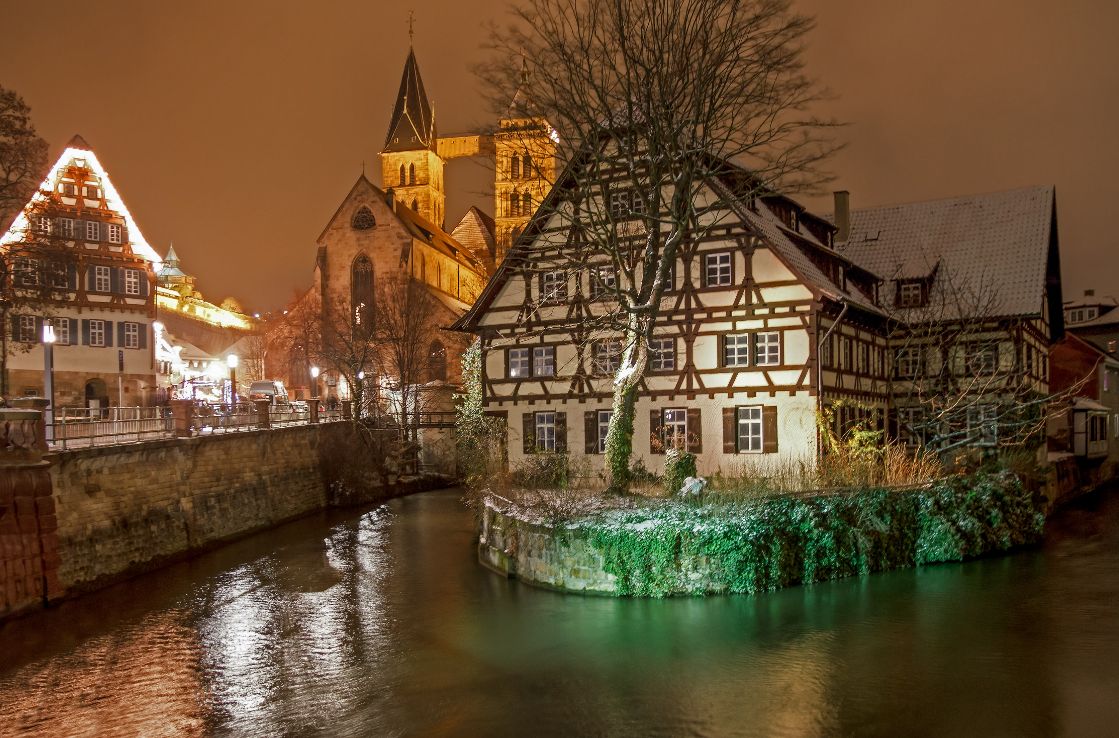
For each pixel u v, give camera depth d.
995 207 42.25
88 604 23.67
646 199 25.94
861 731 14.48
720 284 32.34
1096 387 49.38
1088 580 23.81
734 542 22.31
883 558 24.80
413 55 102.62
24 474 22.61
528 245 35.59
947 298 38.47
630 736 14.48
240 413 39.34
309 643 19.98
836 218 44.53
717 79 25.39
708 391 32.34
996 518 27.66
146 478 28.56
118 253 51.12
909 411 38.28
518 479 30.67
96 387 50.16
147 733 15.12
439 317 69.50
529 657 18.38
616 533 22.66
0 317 39.19
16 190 37.06
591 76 25.91
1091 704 15.43
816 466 28.17
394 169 101.44
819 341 30.92
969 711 15.20
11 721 15.74
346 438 46.47
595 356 34.41
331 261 75.38
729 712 15.32
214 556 30.64
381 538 33.94
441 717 15.48
